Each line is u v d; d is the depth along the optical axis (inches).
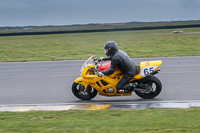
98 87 467.8
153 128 305.9
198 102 438.9
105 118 357.4
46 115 386.3
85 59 1027.9
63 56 1166.3
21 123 347.3
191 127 304.8
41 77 711.7
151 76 468.4
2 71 840.9
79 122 339.9
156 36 2167.8
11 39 2458.2
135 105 436.5
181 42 1601.9
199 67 765.9
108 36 2389.3
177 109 395.2
